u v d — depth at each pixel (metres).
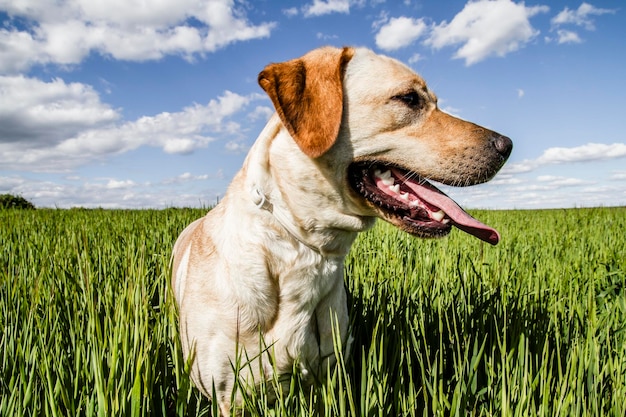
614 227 2.04
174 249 0.86
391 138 0.58
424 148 0.59
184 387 0.50
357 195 0.57
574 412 0.50
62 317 0.64
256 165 0.55
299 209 0.54
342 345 0.59
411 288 0.81
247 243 0.53
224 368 0.54
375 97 0.58
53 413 0.45
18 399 0.48
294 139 0.53
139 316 0.57
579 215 2.73
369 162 0.59
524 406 0.51
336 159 0.56
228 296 0.54
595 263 1.09
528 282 0.86
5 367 0.55
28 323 0.59
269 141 0.56
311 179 0.55
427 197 0.60
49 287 0.73
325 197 0.55
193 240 0.65
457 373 0.55
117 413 0.46
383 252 1.06
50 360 0.54
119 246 1.07
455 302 0.75
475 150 0.59
